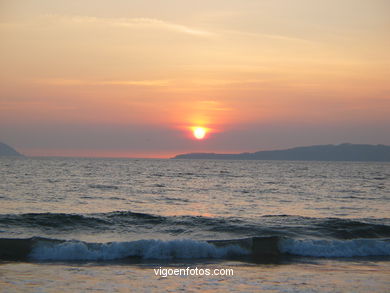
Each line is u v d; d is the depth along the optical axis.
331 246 17.70
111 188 47.88
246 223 22.48
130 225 21.91
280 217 24.20
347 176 93.31
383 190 51.88
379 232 20.89
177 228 21.39
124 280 12.80
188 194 43.03
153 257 16.36
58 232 20.19
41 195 37.72
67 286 12.00
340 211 31.00
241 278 13.27
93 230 20.83
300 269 14.71
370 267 15.20
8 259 15.42
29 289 11.63
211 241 17.27
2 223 21.00
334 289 12.10
